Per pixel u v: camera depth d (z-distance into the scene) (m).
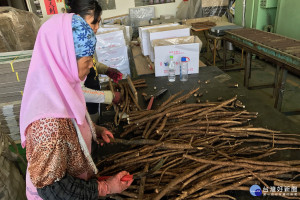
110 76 2.11
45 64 0.76
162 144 1.21
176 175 1.07
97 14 1.47
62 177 0.76
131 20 5.49
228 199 0.97
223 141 1.31
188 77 2.25
